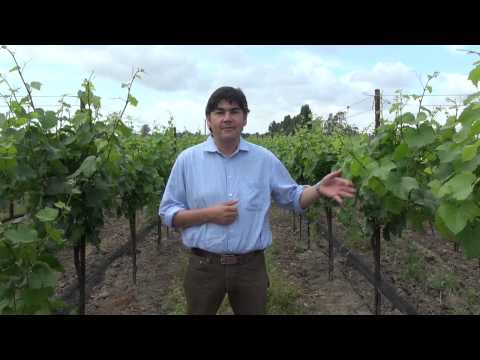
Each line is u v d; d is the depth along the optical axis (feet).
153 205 24.08
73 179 10.84
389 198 10.87
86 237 11.82
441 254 23.03
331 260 20.66
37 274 7.99
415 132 10.82
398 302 16.70
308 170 22.81
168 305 17.34
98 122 11.63
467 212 7.06
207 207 9.07
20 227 7.86
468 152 6.84
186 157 9.53
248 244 9.13
